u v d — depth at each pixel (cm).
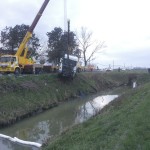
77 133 1600
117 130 1355
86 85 5184
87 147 1277
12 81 3347
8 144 1997
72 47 7575
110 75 6862
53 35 7000
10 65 4100
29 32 4375
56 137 1684
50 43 7031
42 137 2194
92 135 1420
